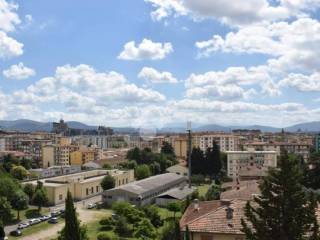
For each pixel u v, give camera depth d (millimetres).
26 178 172250
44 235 93438
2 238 82312
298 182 37656
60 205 130625
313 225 39750
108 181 148125
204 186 167750
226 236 49281
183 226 54844
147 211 105812
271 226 37219
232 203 55812
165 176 165750
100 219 107062
